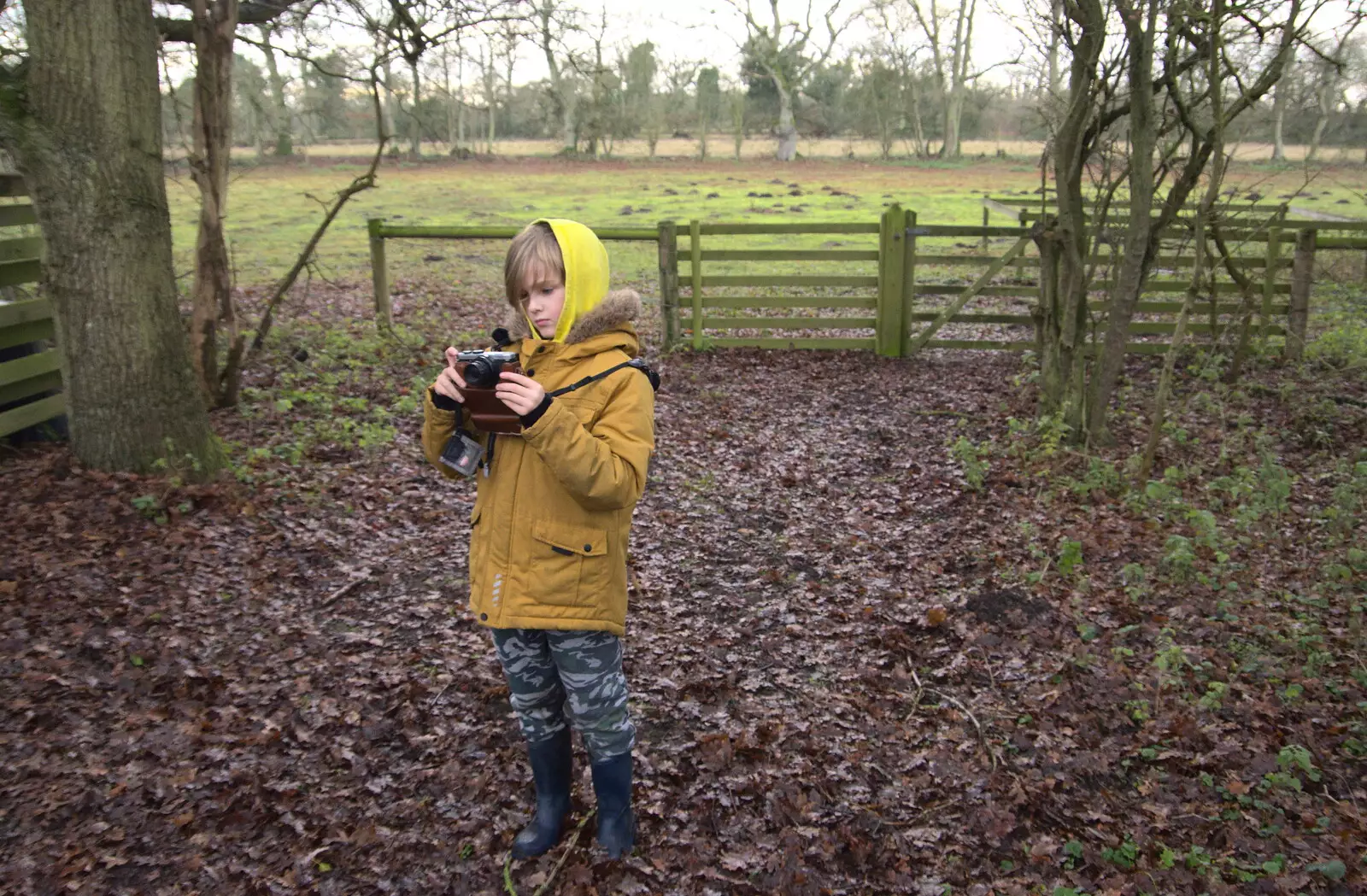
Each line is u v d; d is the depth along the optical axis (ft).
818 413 26.30
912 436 24.23
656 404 26.71
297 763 10.36
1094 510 18.33
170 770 10.02
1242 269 30.17
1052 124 22.27
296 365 26.73
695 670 12.75
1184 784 10.21
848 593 15.24
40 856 8.72
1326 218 44.75
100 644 12.15
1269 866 8.79
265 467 18.93
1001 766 10.68
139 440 16.85
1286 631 13.35
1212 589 14.71
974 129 179.32
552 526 7.66
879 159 160.15
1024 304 41.81
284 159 126.62
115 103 15.96
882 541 17.44
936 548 17.04
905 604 14.75
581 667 8.23
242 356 24.34
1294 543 16.60
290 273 23.39
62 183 15.80
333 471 19.19
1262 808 9.71
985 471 20.81
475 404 7.24
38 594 13.04
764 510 19.04
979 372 30.53
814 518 18.66
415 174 117.60
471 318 36.27
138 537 15.12
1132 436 22.99
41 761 9.95
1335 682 12.00
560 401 7.55
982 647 13.38
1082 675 12.48
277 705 11.38
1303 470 20.66
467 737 10.98
